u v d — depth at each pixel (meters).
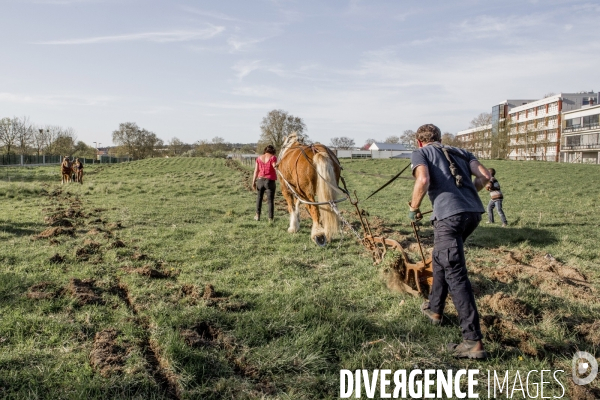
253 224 10.21
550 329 4.52
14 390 3.20
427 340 4.30
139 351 3.78
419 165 4.24
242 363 3.71
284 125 75.81
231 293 5.43
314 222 7.24
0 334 4.03
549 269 7.07
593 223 12.08
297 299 5.00
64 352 3.74
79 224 10.26
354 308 5.00
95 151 104.88
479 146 93.44
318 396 3.33
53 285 5.38
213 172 35.78
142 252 7.44
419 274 5.17
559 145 87.06
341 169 7.56
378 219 11.71
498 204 11.55
